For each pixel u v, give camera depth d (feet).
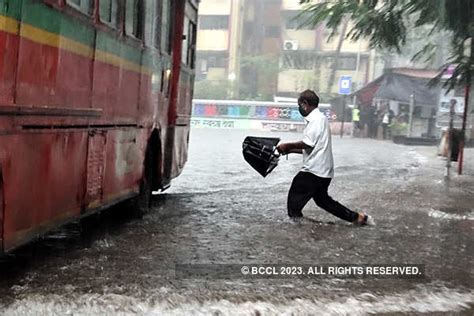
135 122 23.68
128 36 22.08
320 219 27.84
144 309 14.78
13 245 14.33
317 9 52.13
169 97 30.12
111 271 17.92
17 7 13.58
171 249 21.06
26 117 14.32
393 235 24.93
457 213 30.86
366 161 63.57
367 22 49.85
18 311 14.16
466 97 50.75
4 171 13.57
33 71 14.52
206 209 30.07
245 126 135.23
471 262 20.98
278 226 25.79
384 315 15.44
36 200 15.24
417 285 18.02
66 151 16.88
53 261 18.84
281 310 15.28
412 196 37.17
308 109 26.37
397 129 111.65
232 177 45.70
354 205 33.06
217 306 15.28
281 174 48.80
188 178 44.34
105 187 20.47
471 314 15.81
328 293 16.83
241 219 27.35
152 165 27.99
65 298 15.14
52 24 15.44
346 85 120.78
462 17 44.39
